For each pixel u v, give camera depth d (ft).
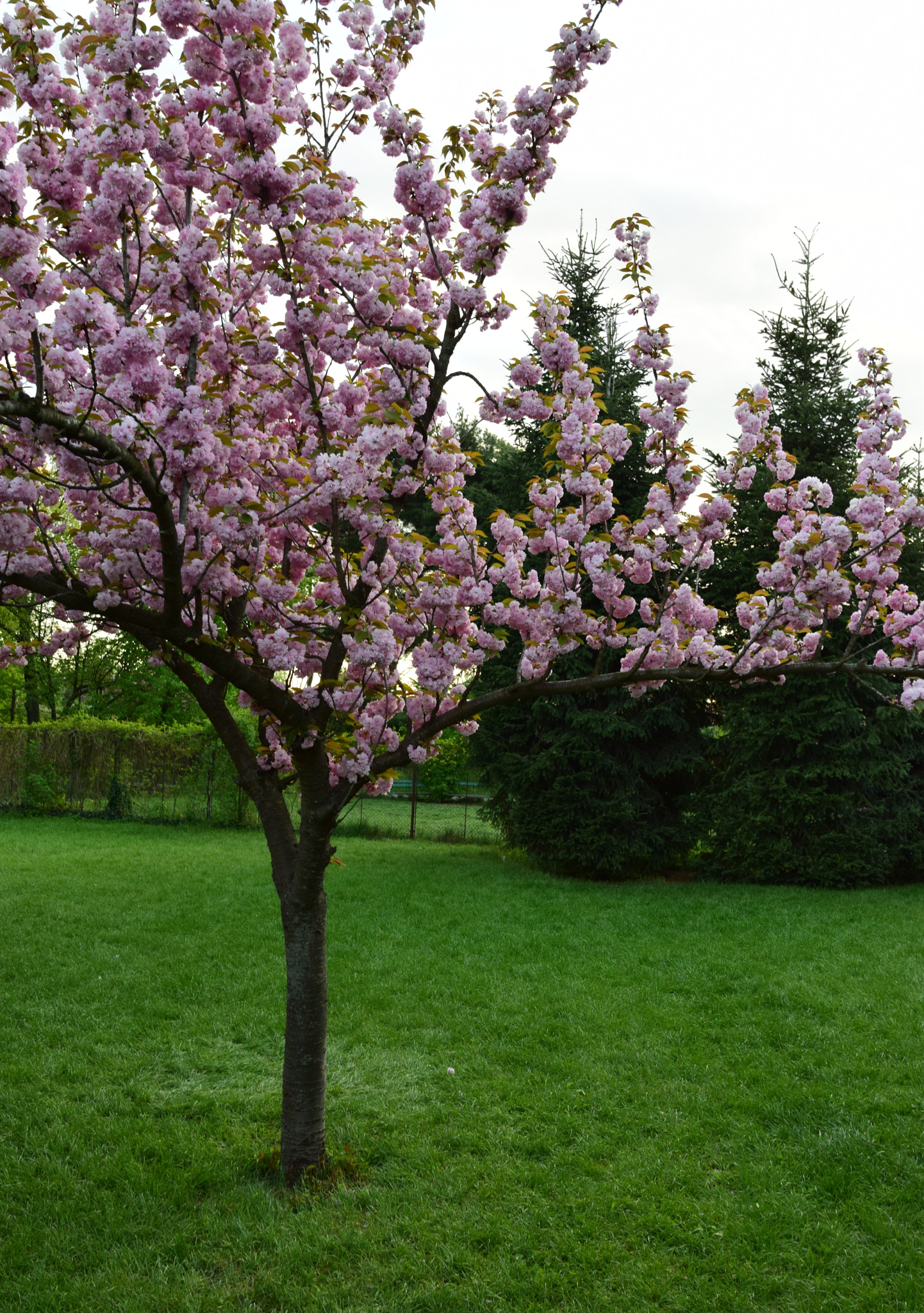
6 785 63.36
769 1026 20.79
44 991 22.45
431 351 13.46
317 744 13.58
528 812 45.50
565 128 12.56
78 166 11.16
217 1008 21.39
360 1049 19.25
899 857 43.14
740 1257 12.09
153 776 61.93
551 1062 18.45
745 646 14.70
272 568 13.79
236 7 10.67
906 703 14.39
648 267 15.20
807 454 47.88
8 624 32.32
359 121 14.44
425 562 14.19
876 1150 14.87
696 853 50.31
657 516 15.33
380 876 42.73
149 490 9.79
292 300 12.71
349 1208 13.07
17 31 10.43
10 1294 10.98
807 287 50.29
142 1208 12.93
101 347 10.06
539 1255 12.07
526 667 14.96
